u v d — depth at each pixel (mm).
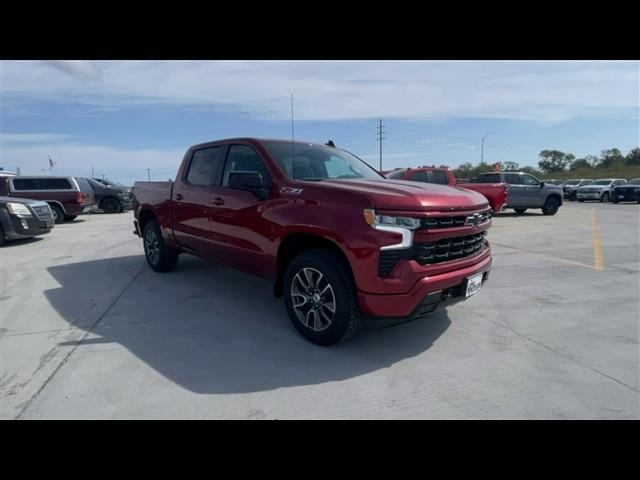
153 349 3475
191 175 5215
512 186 16844
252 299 4922
